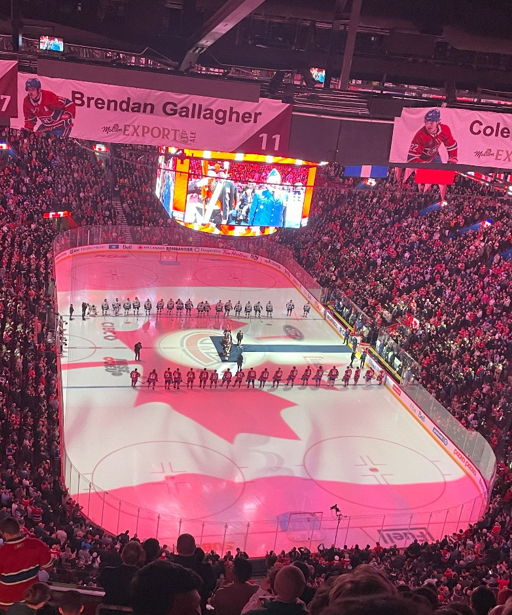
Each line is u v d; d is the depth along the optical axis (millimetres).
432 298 42188
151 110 16594
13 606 5152
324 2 21172
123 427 31109
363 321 42719
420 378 35656
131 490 26312
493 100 22453
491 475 26766
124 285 48438
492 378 33719
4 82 15977
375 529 25188
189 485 27188
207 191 38719
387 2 20922
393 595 2324
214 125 16922
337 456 30641
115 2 19703
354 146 17688
